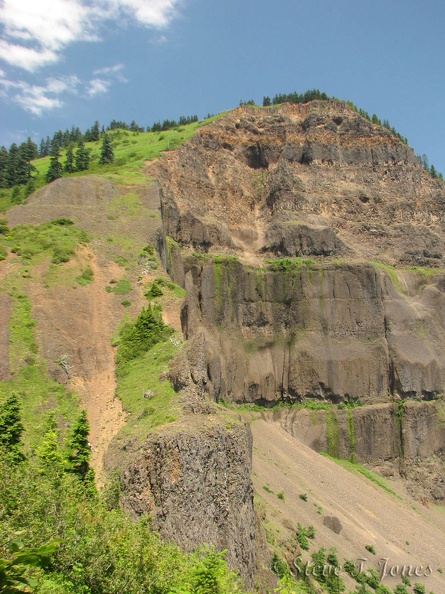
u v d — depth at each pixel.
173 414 44.81
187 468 39.62
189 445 40.47
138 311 65.50
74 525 25.92
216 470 42.28
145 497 38.12
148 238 81.50
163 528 37.00
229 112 150.75
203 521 39.28
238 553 41.38
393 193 145.12
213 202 132.38
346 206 140.88
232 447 44.78
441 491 111.00
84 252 74.56
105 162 118.00
